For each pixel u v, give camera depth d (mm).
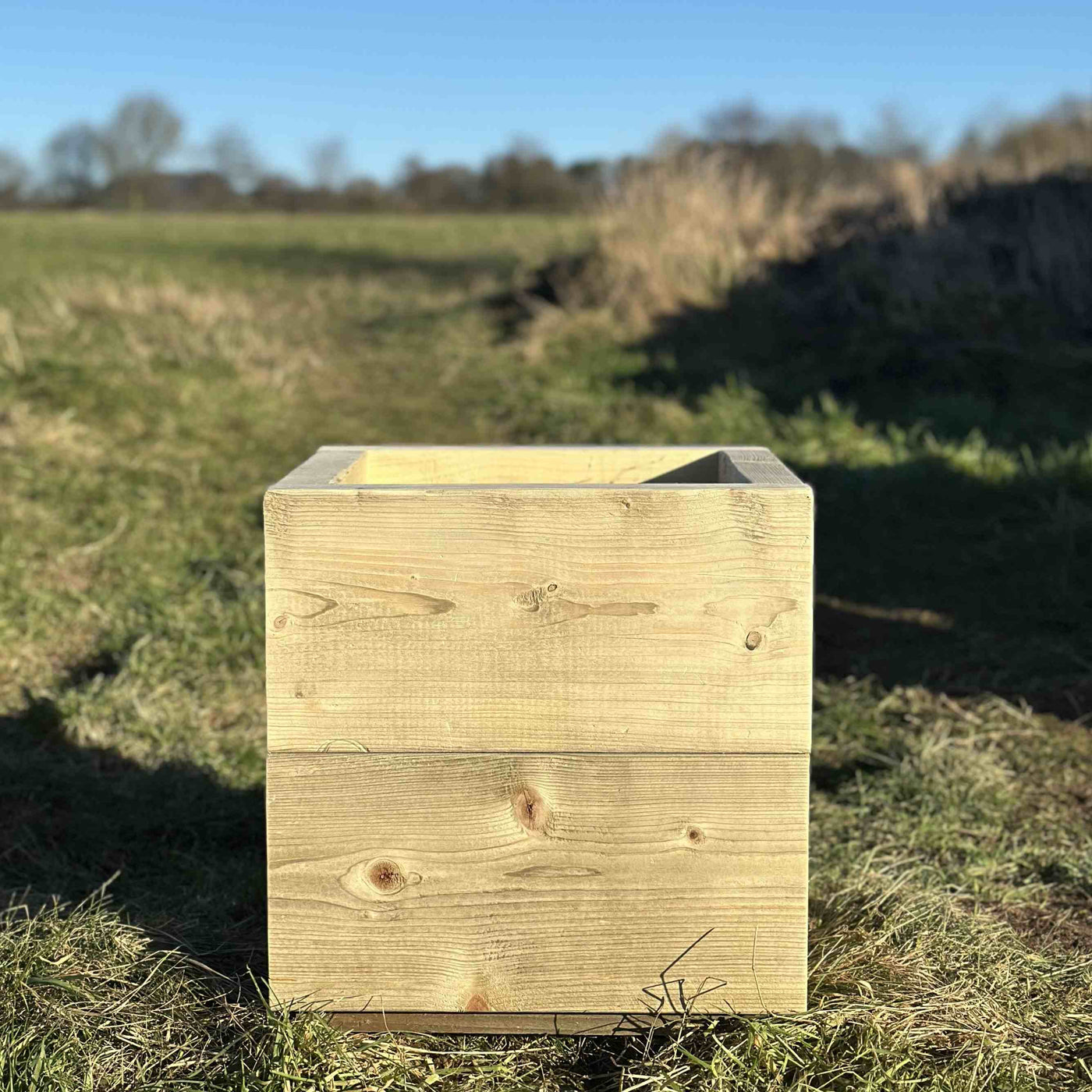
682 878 964
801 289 5109
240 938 1219
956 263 4816
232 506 3023
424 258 10031
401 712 956
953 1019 1055
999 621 2346
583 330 5105
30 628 2186
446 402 4379
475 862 964
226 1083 953
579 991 975
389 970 975
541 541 942
